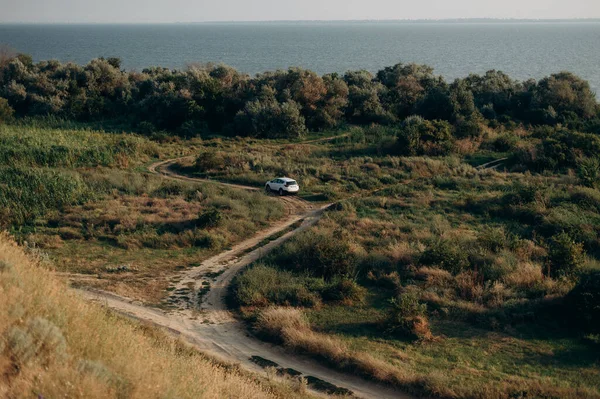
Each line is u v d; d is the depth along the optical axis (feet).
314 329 63.41
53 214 110.01
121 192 130.82
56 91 252.01
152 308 68.85
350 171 156.76
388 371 51.16
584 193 114.11
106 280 77.97
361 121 245.86
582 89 250.16
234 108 236.43
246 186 147.84
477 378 50.85
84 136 189.26
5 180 123.44
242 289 73.72
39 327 27.43
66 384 23.95
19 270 34.94
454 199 123.24
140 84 269.44
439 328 63.10
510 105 249.75
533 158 156.87
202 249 95.66
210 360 49.52
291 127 212.84
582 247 86.99
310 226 109.81
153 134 207.72
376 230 100.99
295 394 45.39
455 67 644.69
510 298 69.00
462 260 80.79
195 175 158.92
